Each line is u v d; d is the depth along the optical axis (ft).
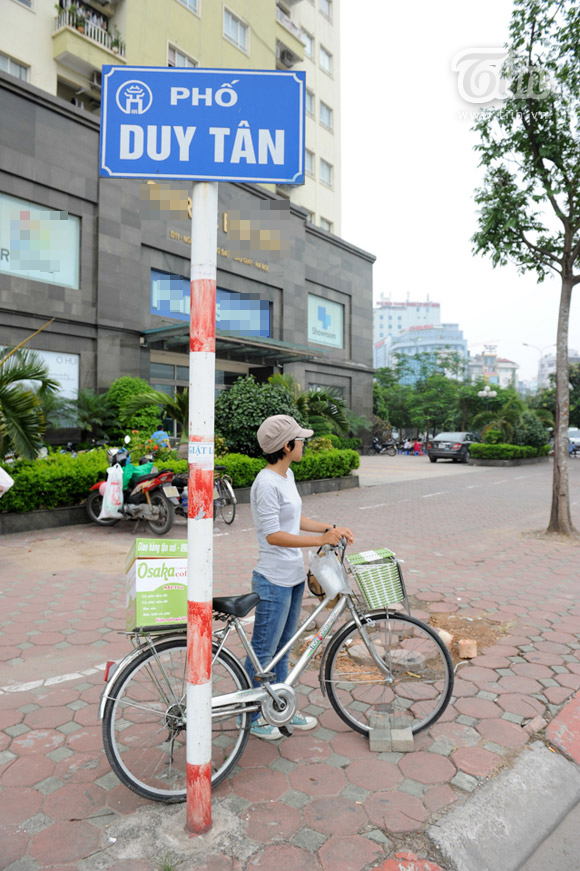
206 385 7.20
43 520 27.58
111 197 52.95
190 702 7.35
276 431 9.28
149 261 56.95
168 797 8.03
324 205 97.71
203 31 71.92
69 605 16.87
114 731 7.93
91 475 29.04
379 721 10.05
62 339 49.93
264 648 9.43
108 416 50.19
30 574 20.15
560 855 7.62
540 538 27.55
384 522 31.94
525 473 66.28
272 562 9.41
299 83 7.47
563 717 10.54
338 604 9.81
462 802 8.11
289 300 76.95
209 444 7.23
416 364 176.14
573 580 20.13
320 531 10.25
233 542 25.80
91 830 7.47
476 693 11.50
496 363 415.85
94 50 59.11
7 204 46.60
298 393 56.44
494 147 26.13
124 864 6.89
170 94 7.29
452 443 80.89
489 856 7.33
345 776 8.71
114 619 15.69
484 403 130.21
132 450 34.94
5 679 12.05
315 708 10.92
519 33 24.04
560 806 8.50
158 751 8.73
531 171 25.81
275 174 7.39
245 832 7.44
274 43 83.66
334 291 87.61
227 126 7.34
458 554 24.22
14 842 7.25
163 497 26.17
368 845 7.25
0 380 25.38
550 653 13.61
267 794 8.23
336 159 100.42
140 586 7.99
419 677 10.60
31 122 47.32
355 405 92.63
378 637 10.16
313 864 6.93
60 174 49.26
